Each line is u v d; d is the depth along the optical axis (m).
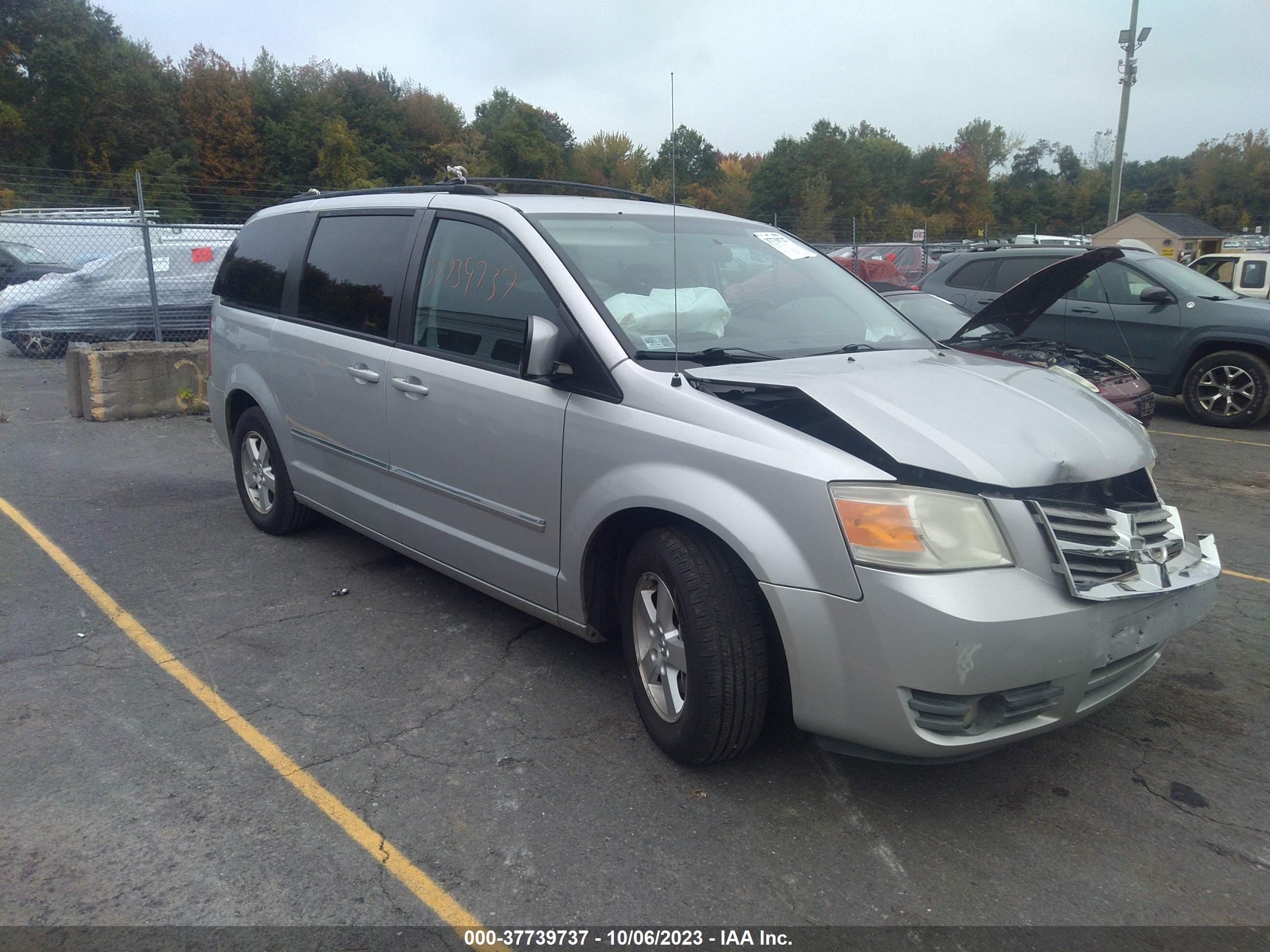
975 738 2.72
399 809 3.03
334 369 4.68
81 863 2.74
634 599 3.37
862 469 2.78
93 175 42.75
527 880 2.71
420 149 61.47
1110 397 6.62
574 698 3.78
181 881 2.68
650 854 2.83
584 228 3.93
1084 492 2.96
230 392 5.66
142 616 4.51
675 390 3.20
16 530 5.77
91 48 56.19
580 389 3.44
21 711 3.60
